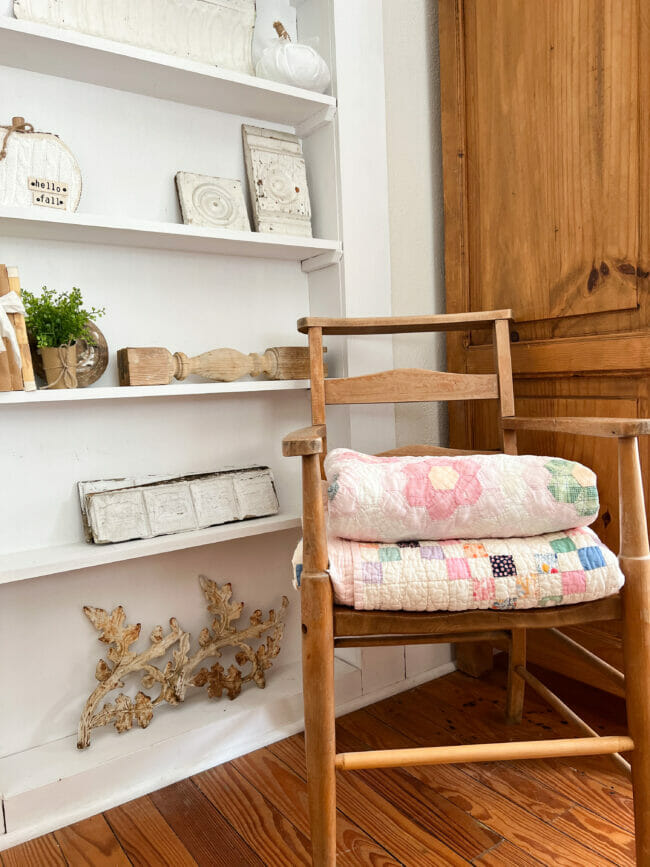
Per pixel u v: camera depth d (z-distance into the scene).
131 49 1.19
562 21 1.28
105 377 1.35
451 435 1.62
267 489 1.47
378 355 1.55
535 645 1.46
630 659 0.87
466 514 0.89
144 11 1.32
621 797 1.14
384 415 1.55
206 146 1.48
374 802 1.15
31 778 1.14
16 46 1.15
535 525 0.91
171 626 1.35
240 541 1.53
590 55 1.24
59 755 1.22
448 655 1.66
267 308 1.58
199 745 1.28
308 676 0.87
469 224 1.52
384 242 1.56
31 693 1.28
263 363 1.46
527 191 1.38
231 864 1.02
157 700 1.32
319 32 1.52
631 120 1.18
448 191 1.54
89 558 1.17
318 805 0.87
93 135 1.33
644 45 1.15
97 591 1.34
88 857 1.05
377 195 1.54
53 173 1.21
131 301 1.39
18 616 1.26
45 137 1.21
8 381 1.08
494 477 0.92
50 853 1.06
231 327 1.52
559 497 0.90
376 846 1.04
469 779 1.21
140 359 1.25
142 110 1.39
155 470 1.42
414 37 1.59
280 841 1.07
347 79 1.49
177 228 1.26
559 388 1.35
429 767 1.26
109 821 1.14
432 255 1.65
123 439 1.38
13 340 1.08
